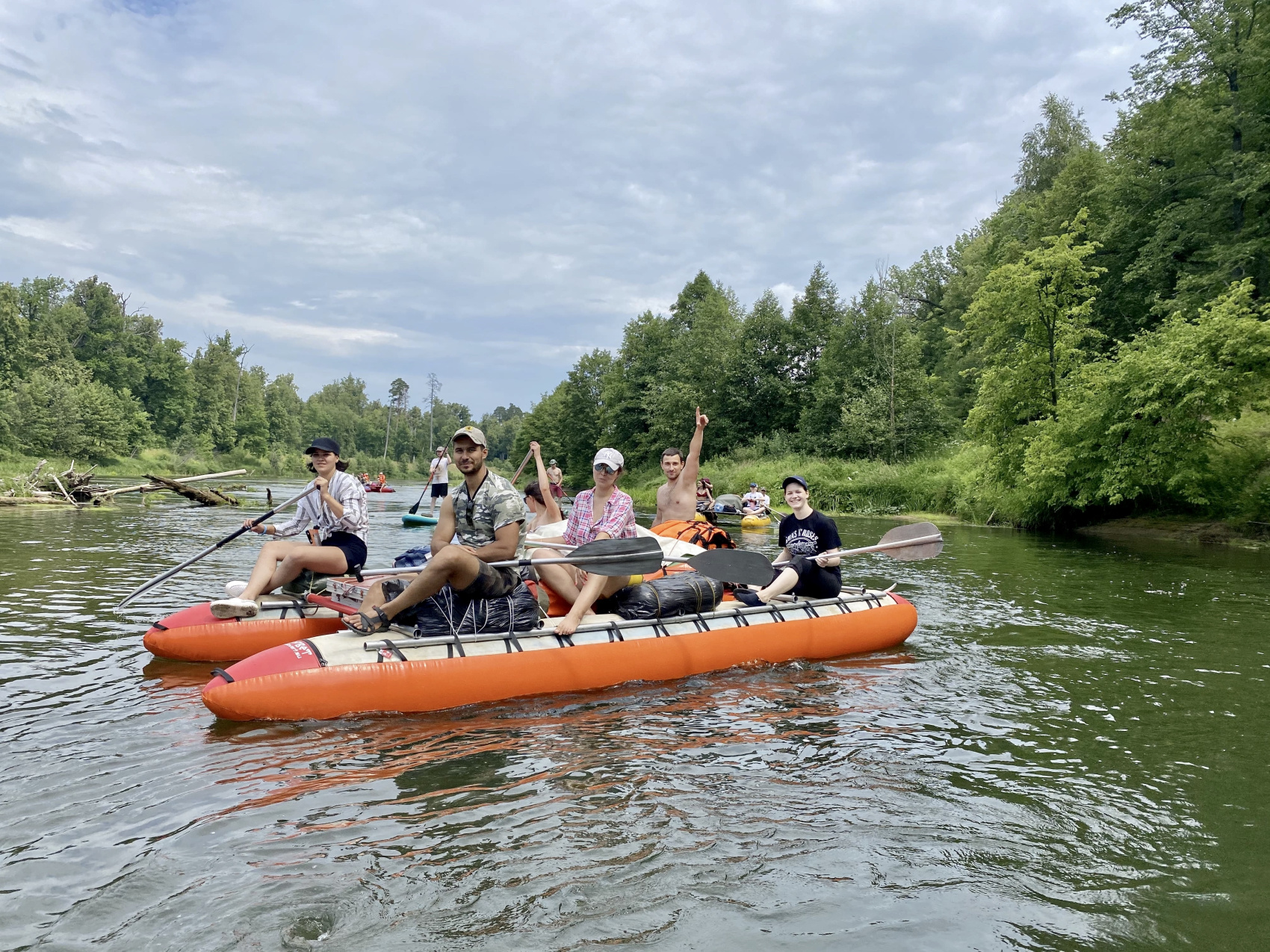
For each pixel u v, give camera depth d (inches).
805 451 1403.8
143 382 2906.0
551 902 98.8
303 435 4227.4
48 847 110.2
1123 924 96.8
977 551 539.8
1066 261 766.5
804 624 231.9
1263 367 617.3
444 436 5674.2
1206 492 657.0
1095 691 199.6
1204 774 145.5
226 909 95.7
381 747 152.3
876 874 107.9
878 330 1346.0
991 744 160.1
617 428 1964.8
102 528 549.3
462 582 181.6
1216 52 976.3
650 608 211.5
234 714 161.9
